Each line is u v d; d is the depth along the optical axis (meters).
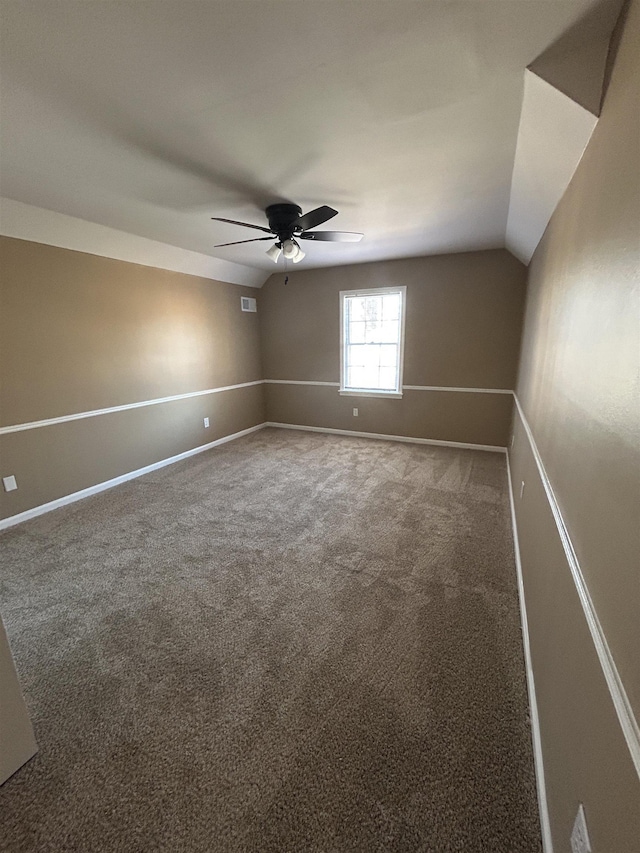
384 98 1.50
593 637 0.83
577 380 1.26
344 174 2.20
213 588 2.18
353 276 4.95
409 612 1.96
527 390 2.88
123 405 3.80
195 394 4.68
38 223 2.87
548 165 1.78
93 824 1.13
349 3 1.06
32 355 3.03
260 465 4.27
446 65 1.31
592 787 0.76
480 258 4.25
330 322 5.26
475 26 1.14
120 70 1.31
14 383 2.93
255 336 5.69
